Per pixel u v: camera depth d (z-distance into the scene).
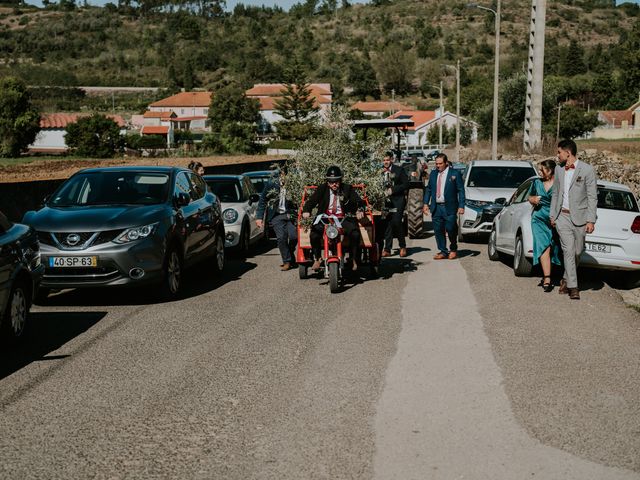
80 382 6.37
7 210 13.78
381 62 192.25
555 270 12.23
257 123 126.44
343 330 8.09
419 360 6.88
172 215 10.45
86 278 9.58
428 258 13.94
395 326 8.25
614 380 6.29
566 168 9.80
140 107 167.12
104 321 8.83
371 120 19.39
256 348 7.38
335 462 4.62
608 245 10.98
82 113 152.62
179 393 6.02
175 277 10.44
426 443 4.92
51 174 47.66
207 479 4.39
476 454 4.74
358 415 5.45
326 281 11.48
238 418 5.42
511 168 17.22
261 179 18.67
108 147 85.62
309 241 11.41
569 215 9.77
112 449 4.87
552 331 8.00
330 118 12.19
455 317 8.67
